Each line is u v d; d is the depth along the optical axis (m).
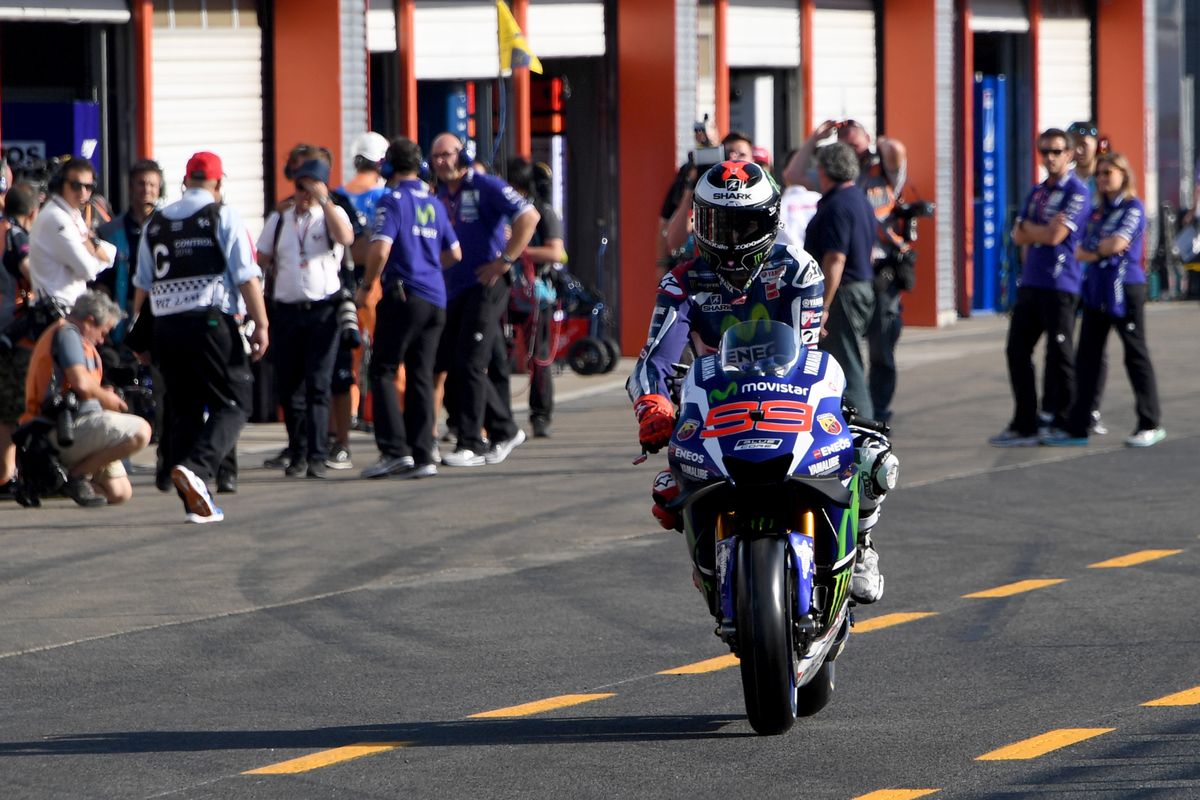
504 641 30.48
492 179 48.44
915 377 67.19
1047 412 52.34
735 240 23.61
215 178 42.62
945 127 85.38
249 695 27.27
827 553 23.52
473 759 23.64
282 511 42.62
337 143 62.50
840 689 26.92
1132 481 45.66
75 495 43.22
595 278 75.06
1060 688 26.61
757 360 23.27
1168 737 23.86
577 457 50.81
